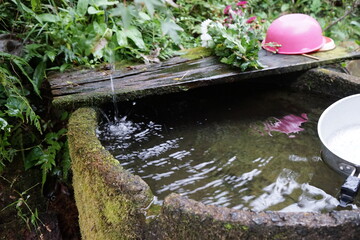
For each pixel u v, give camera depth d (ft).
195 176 5.15
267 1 12.62
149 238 3.52
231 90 7.73
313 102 7.28
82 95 5.83
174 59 7.23
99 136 6.02
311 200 4.53
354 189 4.04
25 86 7.00
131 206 3.67
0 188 6.69
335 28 11.62
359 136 5.43
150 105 6.89
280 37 7.48
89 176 4.23
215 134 6.27
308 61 7.06
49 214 7.01
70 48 7.12
